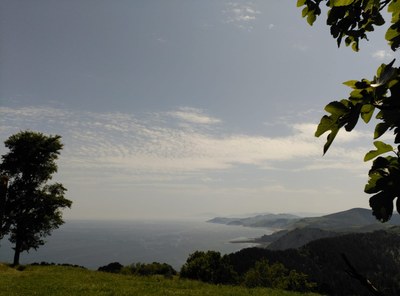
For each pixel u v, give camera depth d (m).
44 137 47.19
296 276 51.22
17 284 28.27
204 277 47.59
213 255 50.62
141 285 30.75
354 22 2.99
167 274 44.91
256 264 52.72
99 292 25.64
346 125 1.95
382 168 2.07
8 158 44.91
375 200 2.05
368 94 1.92
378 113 1.95
